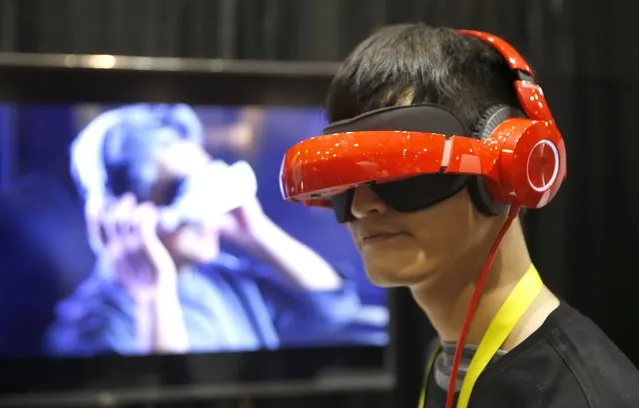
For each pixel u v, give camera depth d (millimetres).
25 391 1487
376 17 1682
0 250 1481
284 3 1657
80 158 1501
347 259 1568
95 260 1507
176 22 1624
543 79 1733
